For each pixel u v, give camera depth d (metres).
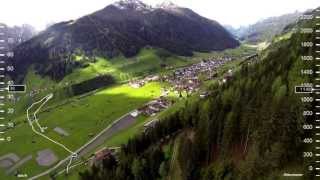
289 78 59.94
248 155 60.62
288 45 79.44
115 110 173.25
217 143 72.44
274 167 52.16
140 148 94.88
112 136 143.50
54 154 132.38
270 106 60.06
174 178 77.31
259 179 54.94
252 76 82.00
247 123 66.00
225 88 90.75
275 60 79.81
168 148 87.38
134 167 84.94
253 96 69.88
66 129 152.75
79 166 121.06
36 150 133.88
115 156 105.69
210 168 69.69
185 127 89.62
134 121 156.00
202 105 88.88
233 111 70.00
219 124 73.81
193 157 74.31
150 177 83.69
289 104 53.91
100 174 92.88
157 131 94.38
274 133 57.25
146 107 167.62
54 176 118.62
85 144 140.00
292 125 51.62
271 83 68.69
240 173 60.44
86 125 157.38
